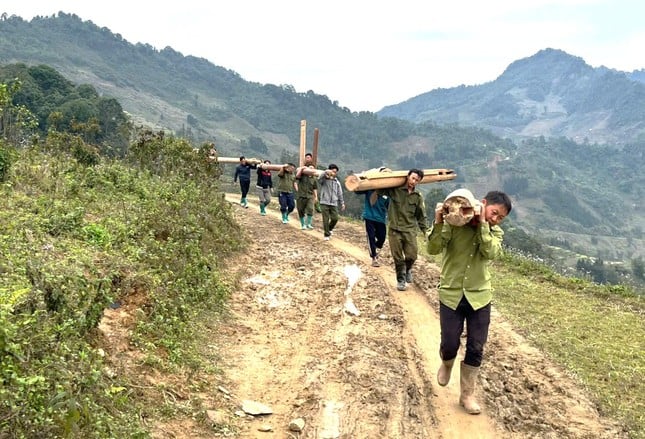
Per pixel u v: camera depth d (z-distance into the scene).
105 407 4.16
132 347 5.59
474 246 5.50
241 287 9.27
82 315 4.74
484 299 5.53
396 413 5.51
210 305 7.67
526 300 10.07
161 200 10.41
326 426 5.13
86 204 9.84
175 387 5.21
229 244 11.10
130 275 6.76
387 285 10.27
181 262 7.89
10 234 6.81
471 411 5.58
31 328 4.08
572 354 7.28
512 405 5.79
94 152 15.05
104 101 62.94
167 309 6.63
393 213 9.83
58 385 3.64
